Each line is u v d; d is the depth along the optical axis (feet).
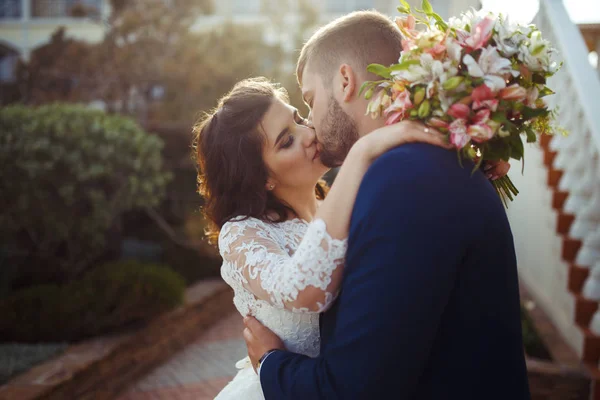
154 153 20.36
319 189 6.63
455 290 3.65
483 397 3.67
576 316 11.97
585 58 13.80
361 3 40.75
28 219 18.49
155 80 26.22
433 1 17.47
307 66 4.58
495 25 4.01
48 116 18.78
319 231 3.84
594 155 12.93
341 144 4.51
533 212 15.94
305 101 4.73
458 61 3.75
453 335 3.67
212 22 37.91
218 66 25.96
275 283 4.15
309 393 3.66
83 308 15.15
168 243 26.17
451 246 3.47
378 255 3.42
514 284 3.95
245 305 4.95
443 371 3.67
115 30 26.43
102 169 18.31
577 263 12.71
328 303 3.93
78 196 18.81
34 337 14.88
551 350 11.91
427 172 3.58
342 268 3.88
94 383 13.23
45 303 15.28
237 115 5.03
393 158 3.65
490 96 3.63
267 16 29.45
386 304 3.33
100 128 18.84
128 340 14.97
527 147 16.53
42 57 27.20
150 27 26.63
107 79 26.43
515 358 3.84
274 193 5.41
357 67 4.29
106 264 17.46
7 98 27.99
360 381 3.35
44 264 21.56
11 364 13.23
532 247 16.05
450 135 3.62
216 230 5.87
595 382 10.28
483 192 3.80
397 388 3.35
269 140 5.02
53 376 12.23
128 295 15.55
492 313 3.73
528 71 4.01
